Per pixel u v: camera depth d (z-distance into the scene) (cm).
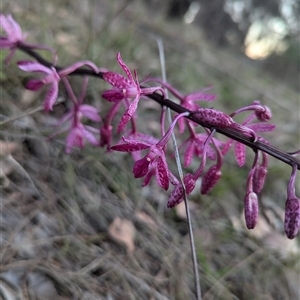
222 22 169
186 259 37
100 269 33
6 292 28
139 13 62
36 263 31
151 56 65
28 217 33
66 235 34
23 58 43
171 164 46
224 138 52
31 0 52
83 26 56
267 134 64
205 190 24
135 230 37
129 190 40
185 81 63
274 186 52
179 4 132
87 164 39
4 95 39
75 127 31
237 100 71
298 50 195
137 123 47
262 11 195
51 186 36
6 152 35
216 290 36
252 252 42
